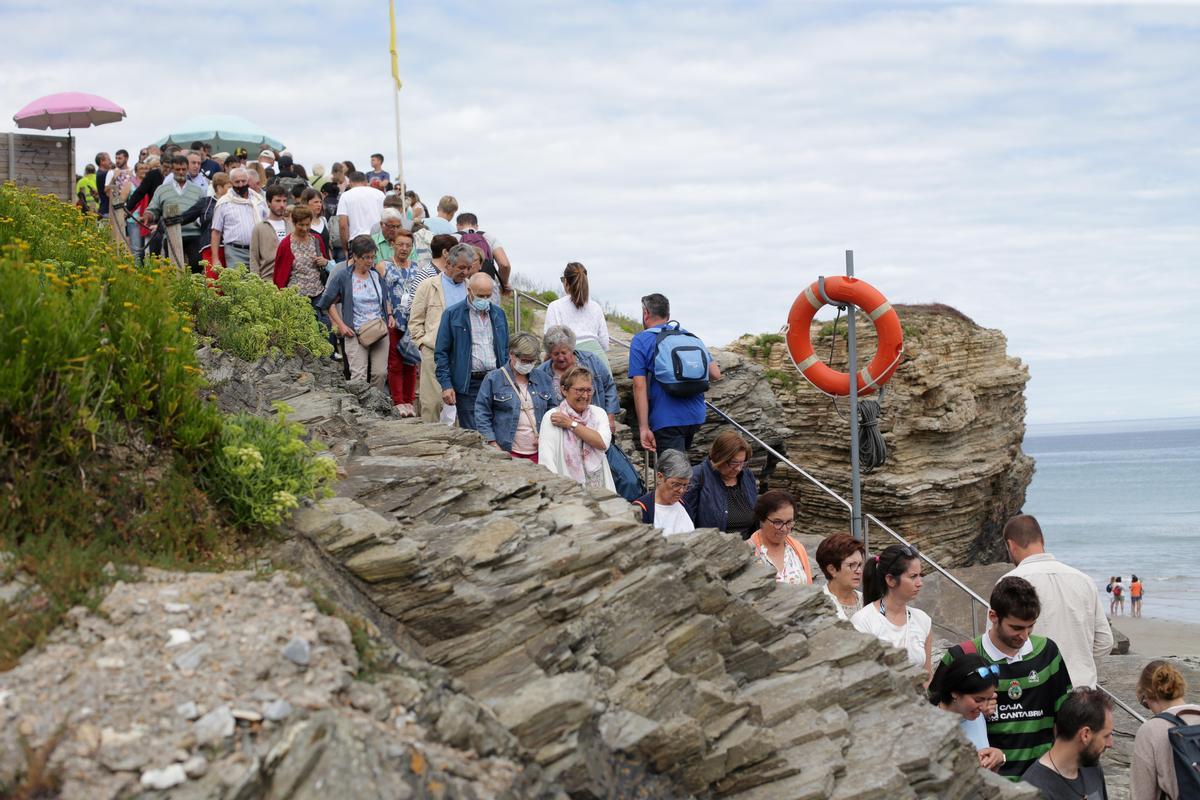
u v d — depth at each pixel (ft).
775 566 26.25
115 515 17.72
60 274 25.52
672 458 26.68
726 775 17.83
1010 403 99.45
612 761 16.10
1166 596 193.57
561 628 18.21
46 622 14.48
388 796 13.15
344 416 27.07
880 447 36.47
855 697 21.01
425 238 49.60
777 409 53.57
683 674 18.93
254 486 18.67
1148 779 22.24
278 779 12.94
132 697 13.55
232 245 44.42
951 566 89.56
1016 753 22.82
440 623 18.21
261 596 15.74
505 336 33.91
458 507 22.03
